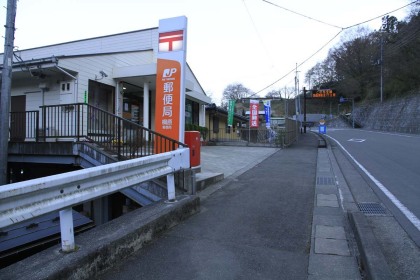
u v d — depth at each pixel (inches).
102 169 141.8
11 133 394.0
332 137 1135.6
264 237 174.4
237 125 1244.5
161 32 287.6
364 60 2910.9
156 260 144.3
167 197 221.9
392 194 262.8
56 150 318.7
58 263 115.0
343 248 158.6
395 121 1724.9
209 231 182.5
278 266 140.3
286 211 221.1
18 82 485.7
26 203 108.6
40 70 423.5
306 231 183.5
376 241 149.7
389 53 2073.1
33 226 206.1
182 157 221.8
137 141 276.2
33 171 395.9
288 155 573.0
